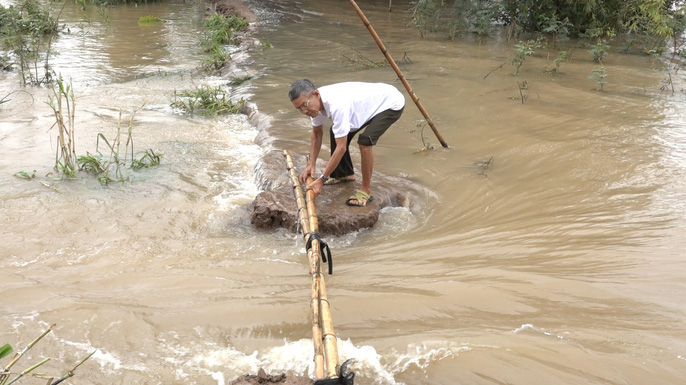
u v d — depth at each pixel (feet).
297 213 18.24
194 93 31.19
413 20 48.42
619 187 19.62
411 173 22.08
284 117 28.27
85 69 37.22
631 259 14.46
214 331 12.84
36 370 11.50
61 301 13.88
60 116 22.16
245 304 13.76
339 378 9.85
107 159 23.80
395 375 11.07
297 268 15.81
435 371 11.00
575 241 15.89
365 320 12.91
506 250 15.84
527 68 36.52
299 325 12.98
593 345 11.31
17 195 20.33
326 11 56.08
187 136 27.04
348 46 42.06
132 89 33.68
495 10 45.34
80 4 57.52
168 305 13.82
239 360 11.90
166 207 19.93
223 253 16.90
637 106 28.96
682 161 21.66
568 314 12.41
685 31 45.65
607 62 38.73
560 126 25.95
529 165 22.27
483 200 20.04
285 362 11.84
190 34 48.32
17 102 30.50
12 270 15.61
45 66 34.37
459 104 29.32
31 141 25.49
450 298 13.38
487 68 36.37
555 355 11.07
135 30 48.88
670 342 11.23
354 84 18.51
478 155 23.53
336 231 18.20
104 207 19.74
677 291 12.89
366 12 55.83
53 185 21.26
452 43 43.29
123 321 13.14
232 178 22.66
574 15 46.01
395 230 18.56
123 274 15.39
